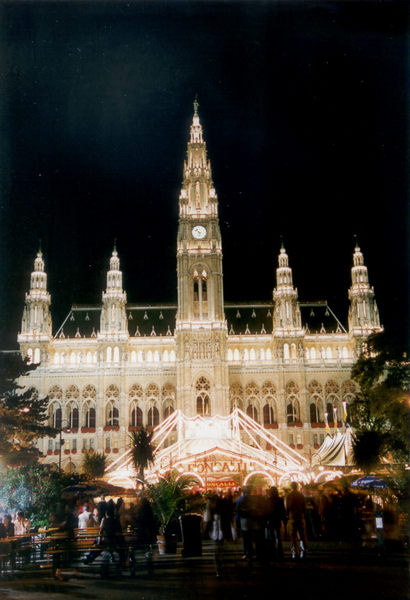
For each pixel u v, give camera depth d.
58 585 24.34
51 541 32.47
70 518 38.25
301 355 147.50
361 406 78.94
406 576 23.62
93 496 59.34
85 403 146.00
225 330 145.88
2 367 68.88
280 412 143.62
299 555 28.97
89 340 153.25
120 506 39.47
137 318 160.62
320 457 87.38
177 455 111.62
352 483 52.88
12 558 29.61
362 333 150.75
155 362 149.25
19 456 67.38
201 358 143.88
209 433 117.12
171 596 20.94
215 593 21.17
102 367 146.38
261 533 26.44
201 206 156.12
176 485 40.81
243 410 144.88
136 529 35.91
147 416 144.75
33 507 45.59
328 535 37.16
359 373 76.00
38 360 147.62
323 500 38.00
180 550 36.59
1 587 24.00
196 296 150.38
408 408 66.38
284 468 95.81
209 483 85.06
